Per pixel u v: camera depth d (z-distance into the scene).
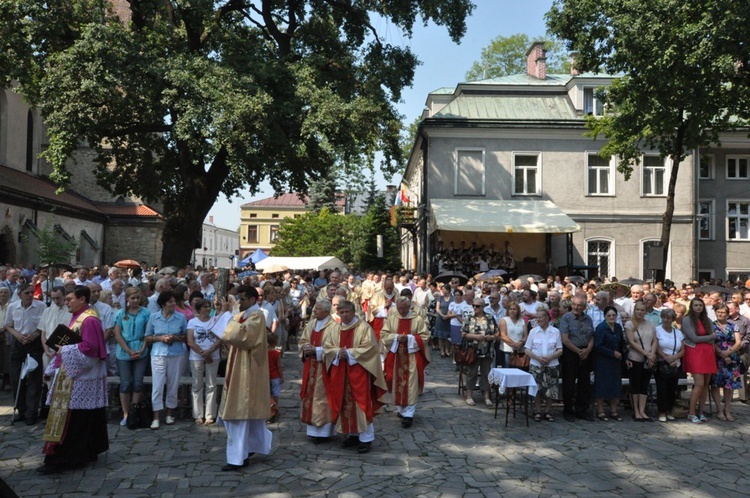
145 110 20.50
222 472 7.00
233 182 26.38
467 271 27.09
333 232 63.16
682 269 29.64
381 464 7.36
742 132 31.34
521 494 6.41
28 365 8.91
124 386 8.87
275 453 7.78
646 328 9.90
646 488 6.66
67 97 18.92
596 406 10.39
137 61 19.55
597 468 7.34
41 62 20.42
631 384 9.95
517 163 29.55
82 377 7.02
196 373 9.09
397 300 9.52
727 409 9.96
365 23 25.16
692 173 29.83
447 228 25.55
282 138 20.50
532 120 29.06
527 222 26.28
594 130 24.95
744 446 8.42
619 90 19.39
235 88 19.55
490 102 30.52
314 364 8.30
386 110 24.09
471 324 10.72
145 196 26.08
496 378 9.43
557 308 11.23
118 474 6.88
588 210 29.45
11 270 12.68
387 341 9.42
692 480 6.96
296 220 67.69
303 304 17.94
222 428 8.93
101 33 18.89
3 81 20.77
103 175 25.03
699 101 16.72
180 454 7.64
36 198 28.88
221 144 19.28
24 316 9.11
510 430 9.09
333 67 24.89
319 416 8.11
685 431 9.23
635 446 8.34
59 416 6.90
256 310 7.23
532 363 9.77
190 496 6.24
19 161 33.59
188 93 19.52
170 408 9.08
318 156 23.48
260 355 7.18
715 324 10.16
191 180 23.83
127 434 8.55
